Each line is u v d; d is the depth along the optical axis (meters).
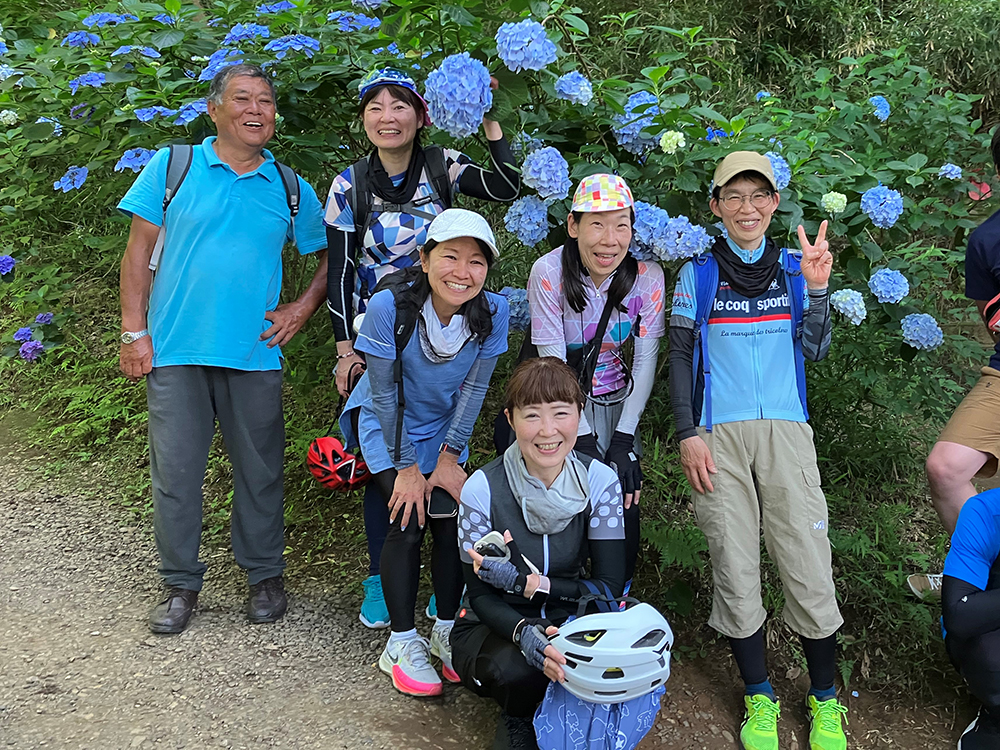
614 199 2.30
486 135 2.73
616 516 2.25
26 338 4.41
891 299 2.77
